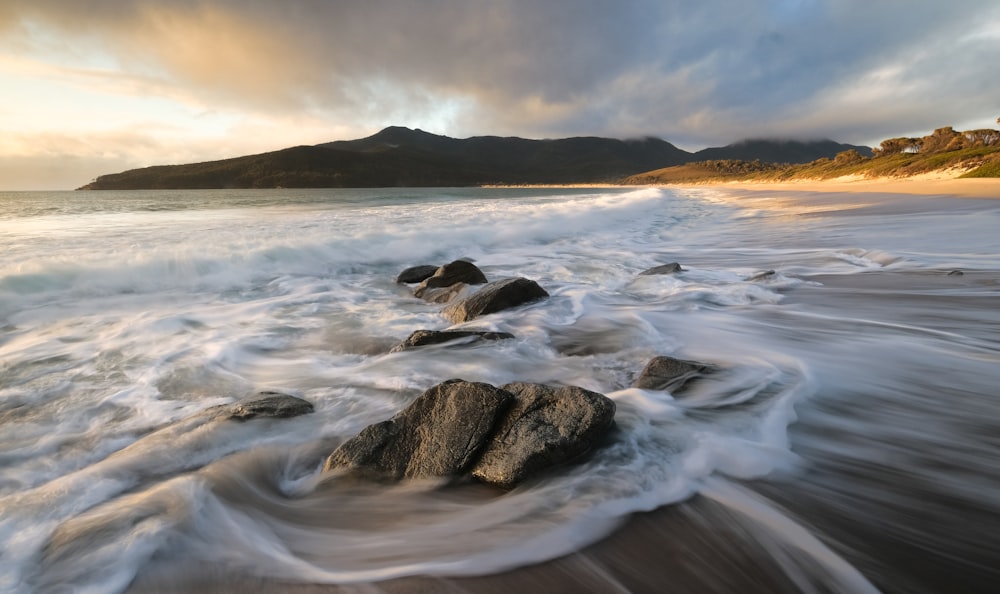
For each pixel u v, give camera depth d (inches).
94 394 162.4
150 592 83.0
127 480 110.7
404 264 432.8
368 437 120.3
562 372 179.8
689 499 102.8
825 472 112.6
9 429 138.0
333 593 82.1
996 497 103.4
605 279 354.6
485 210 838.5
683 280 326.6
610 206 935.7
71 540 91.6
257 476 116.0
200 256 346.3
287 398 148.1
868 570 84.4
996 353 185.0
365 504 107.1
